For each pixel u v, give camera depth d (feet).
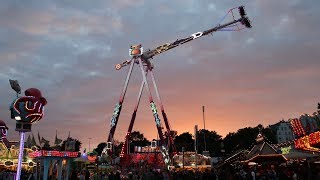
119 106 283.59
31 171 131.13
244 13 269.23
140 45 304.71
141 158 258.37
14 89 72.33
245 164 141.08
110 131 276.82
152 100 284.82
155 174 102.06
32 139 140.67
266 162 132.67
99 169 164.04
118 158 269.64
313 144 63.26
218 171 119.65
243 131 391.86
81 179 104.42
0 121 159.53
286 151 122.72
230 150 393.29
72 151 103.40
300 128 68.33
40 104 71.56
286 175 84.79
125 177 143.23
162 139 264.93
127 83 294.66
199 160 211.61
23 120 69.72
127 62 305.73
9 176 104.27
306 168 93.30
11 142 159.22
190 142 438.40
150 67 309.42
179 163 218.79
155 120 276.41
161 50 302.45
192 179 105.40
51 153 98.63
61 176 100.32
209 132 436.76
